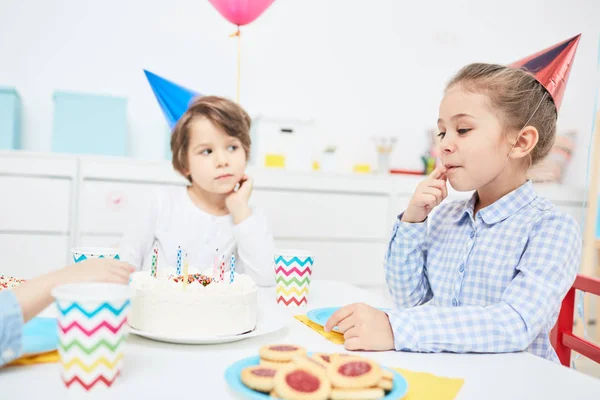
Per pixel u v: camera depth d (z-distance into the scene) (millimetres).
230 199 1299
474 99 836
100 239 2123
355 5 2902
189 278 805
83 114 2279
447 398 486
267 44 2773
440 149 896
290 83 2816
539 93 880
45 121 2469
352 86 2910
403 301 995
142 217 1300
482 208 934
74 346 473
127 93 2576
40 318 706
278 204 2316
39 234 2064
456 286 928
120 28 2561
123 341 503
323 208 2379
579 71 1653
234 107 1289
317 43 2854
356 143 2926
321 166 2684
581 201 1682
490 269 890
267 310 841
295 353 526
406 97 2994
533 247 816
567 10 2426
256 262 1237
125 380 513
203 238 1320
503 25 2918
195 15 2666
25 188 2039
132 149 2580
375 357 631
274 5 2771
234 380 481
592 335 1465
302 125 2520
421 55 3012
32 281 572
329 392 447
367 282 2463
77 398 461
